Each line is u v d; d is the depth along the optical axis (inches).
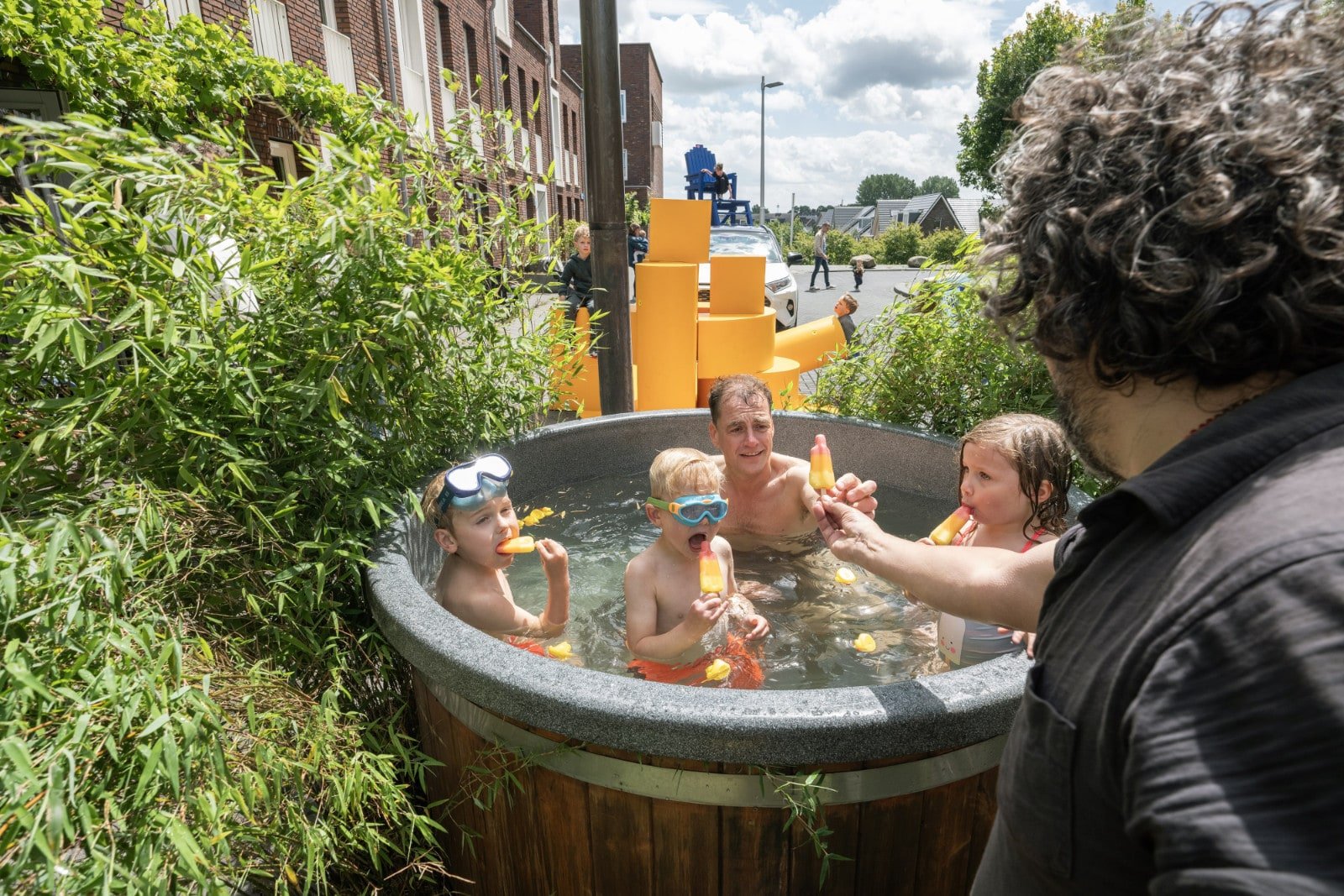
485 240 109.3
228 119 272.5
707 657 91.7
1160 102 24.9
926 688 57.4
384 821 74.0
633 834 62.1
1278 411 22.3
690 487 93.6
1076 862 24.6
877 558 58.5
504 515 92.5
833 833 59.5
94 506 61.7
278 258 79.3
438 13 667.4
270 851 61.1
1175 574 21.6
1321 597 17.6
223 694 60.8
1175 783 18.7
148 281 71.9
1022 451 89.7
